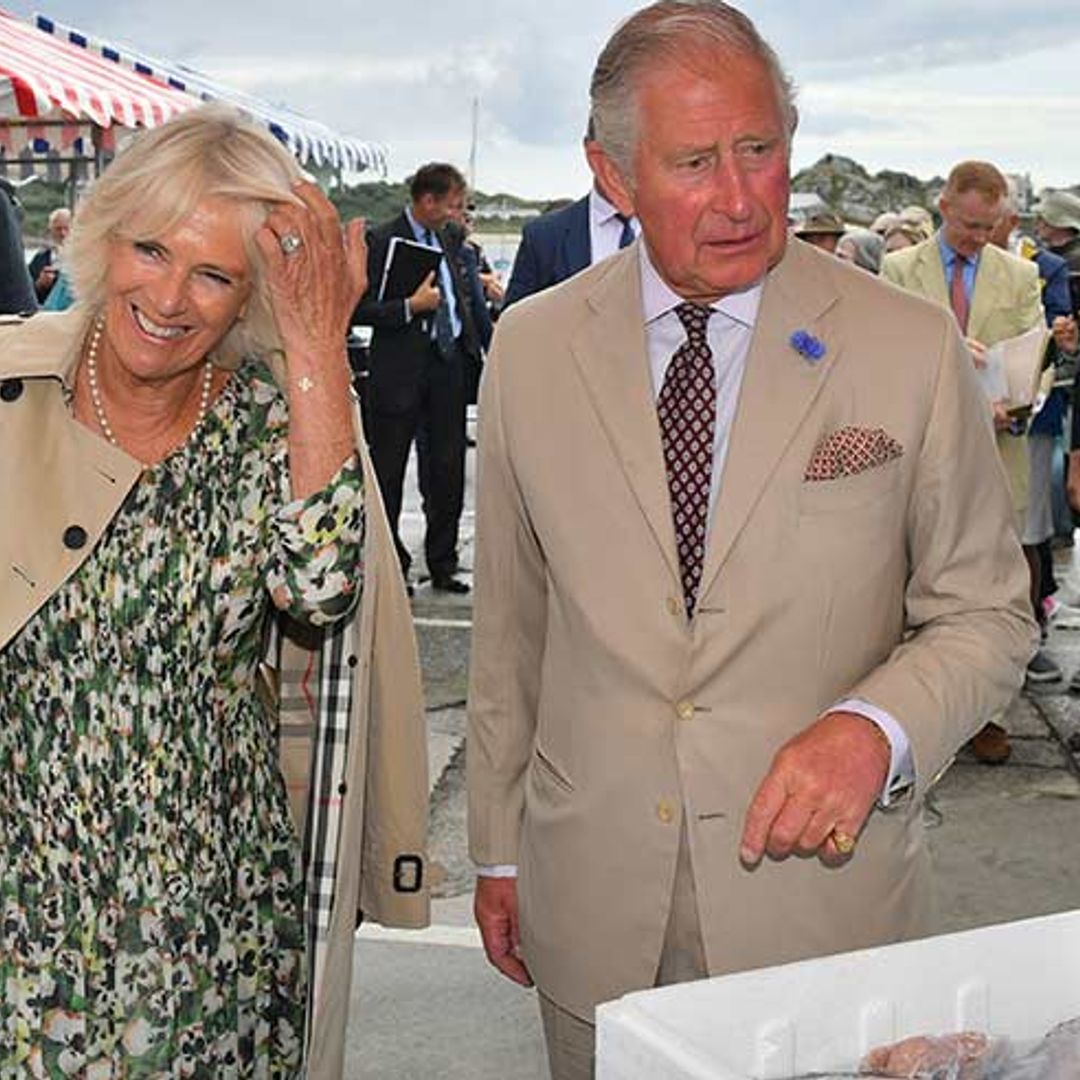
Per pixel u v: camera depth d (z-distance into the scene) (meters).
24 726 1.91
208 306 1.84
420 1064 3.51
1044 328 5.78
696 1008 1.34
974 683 1.84
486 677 2.22
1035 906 4.37
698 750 1.90
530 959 2.11
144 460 1.94
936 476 1.89
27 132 7.85
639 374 1.94
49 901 1.90
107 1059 1.91
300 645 2.11
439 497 8.27
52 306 4.77
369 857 2.23
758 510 1.87
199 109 1.89
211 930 1.95
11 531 1.88
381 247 8.09
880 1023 1.43
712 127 1.75
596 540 1.95
